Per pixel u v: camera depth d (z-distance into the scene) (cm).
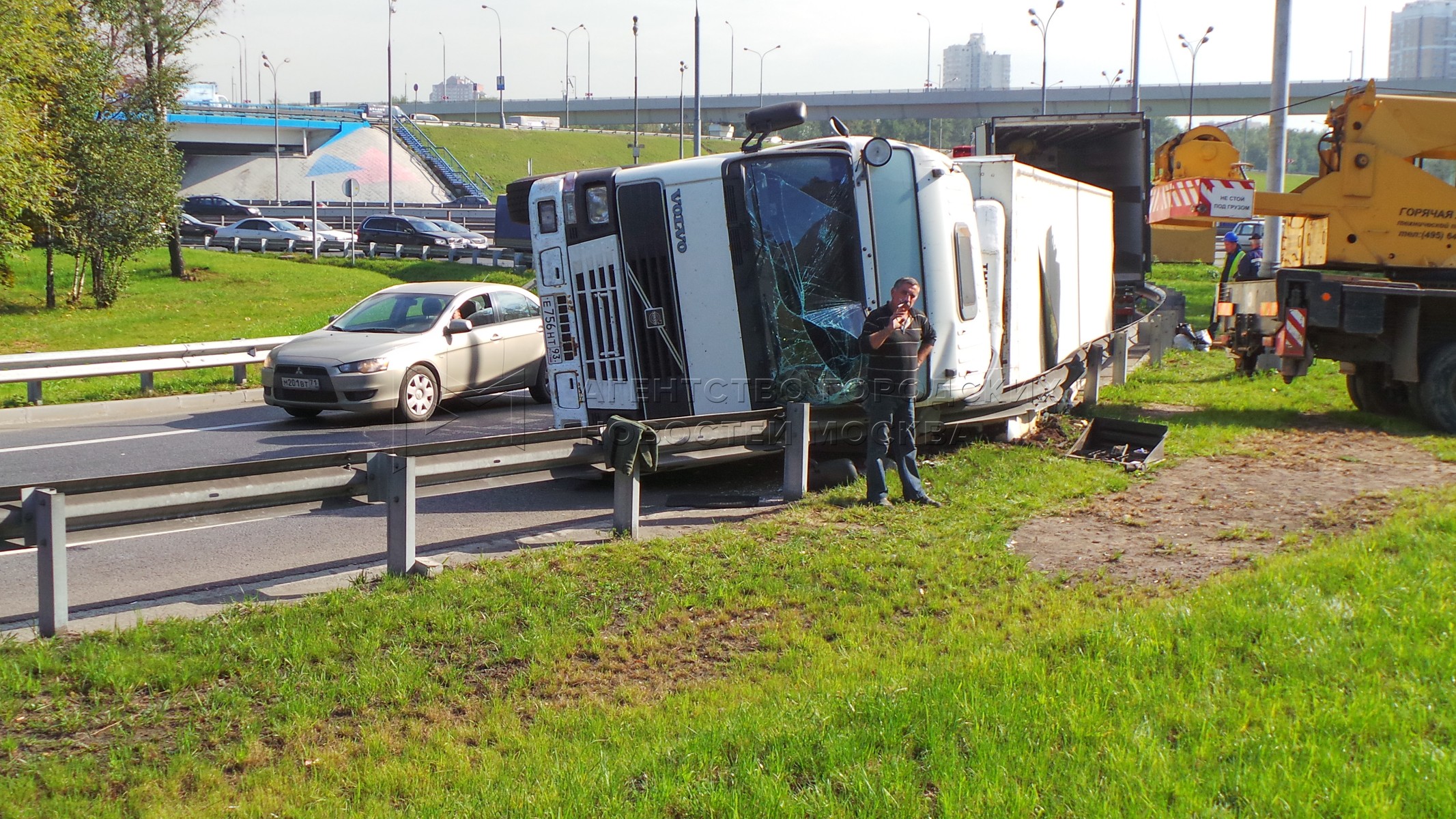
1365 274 1311
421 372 1352
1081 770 374
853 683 477
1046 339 1166
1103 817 343
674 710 468
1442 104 1249
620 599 608
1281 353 1186
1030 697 434
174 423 1373
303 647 520
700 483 962
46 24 2444
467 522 839
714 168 919
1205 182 1261
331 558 722
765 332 912
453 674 508
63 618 539
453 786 406
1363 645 476
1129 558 677
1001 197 1028
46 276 3253
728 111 11112
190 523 592
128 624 558
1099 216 1505
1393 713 406
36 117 2511
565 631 556
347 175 9400
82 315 2897
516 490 973
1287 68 1662
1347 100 1262
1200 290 2956
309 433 1277
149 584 656
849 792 371
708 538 720
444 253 4169
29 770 411
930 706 426
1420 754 371
